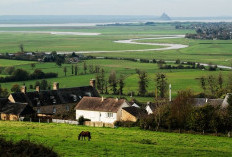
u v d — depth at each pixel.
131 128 147.12
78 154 97.00
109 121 170.38
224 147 116.25
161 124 143.88
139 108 172.88
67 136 121.44
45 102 195.50
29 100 191.75
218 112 142.88
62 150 100.38
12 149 81.62
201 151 106.56
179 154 101.88
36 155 81.06
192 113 141.38
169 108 149.25
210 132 138.12
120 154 99.00
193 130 140.12
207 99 187.38
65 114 183.50
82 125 155.38
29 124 147.50
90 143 109.94
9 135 117.69
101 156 96.25
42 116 176.50
